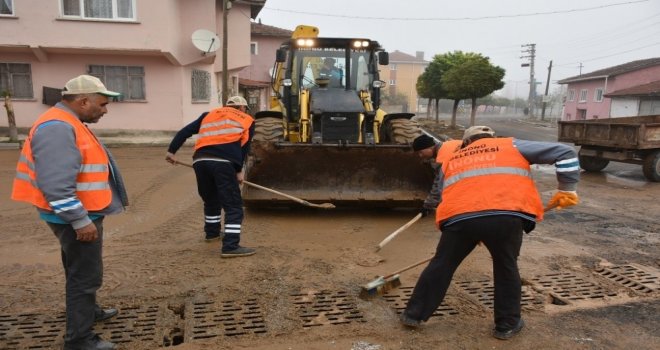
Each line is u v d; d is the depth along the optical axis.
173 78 15.67
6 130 14.86
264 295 3.91
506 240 3.08
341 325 3.44
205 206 5.21
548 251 5.14
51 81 14.93
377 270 4.49
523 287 4.20
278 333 3.31
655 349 3.16
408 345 3.18
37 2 13.82
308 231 5.72
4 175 8.98
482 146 3.25
